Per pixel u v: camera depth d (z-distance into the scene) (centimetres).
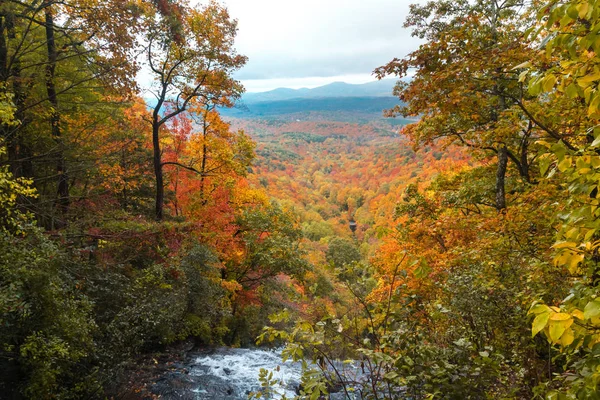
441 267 781
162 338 1130
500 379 323
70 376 702
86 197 1203
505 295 435
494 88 794
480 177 1302
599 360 175
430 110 779
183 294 1162
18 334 607
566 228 226
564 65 207
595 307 142
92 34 1055
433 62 717
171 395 881
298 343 290
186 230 1411
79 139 1158
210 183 1794
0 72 882
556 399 189
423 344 332
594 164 204
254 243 1719
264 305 1952
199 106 1705
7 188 651
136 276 1106
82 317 685
